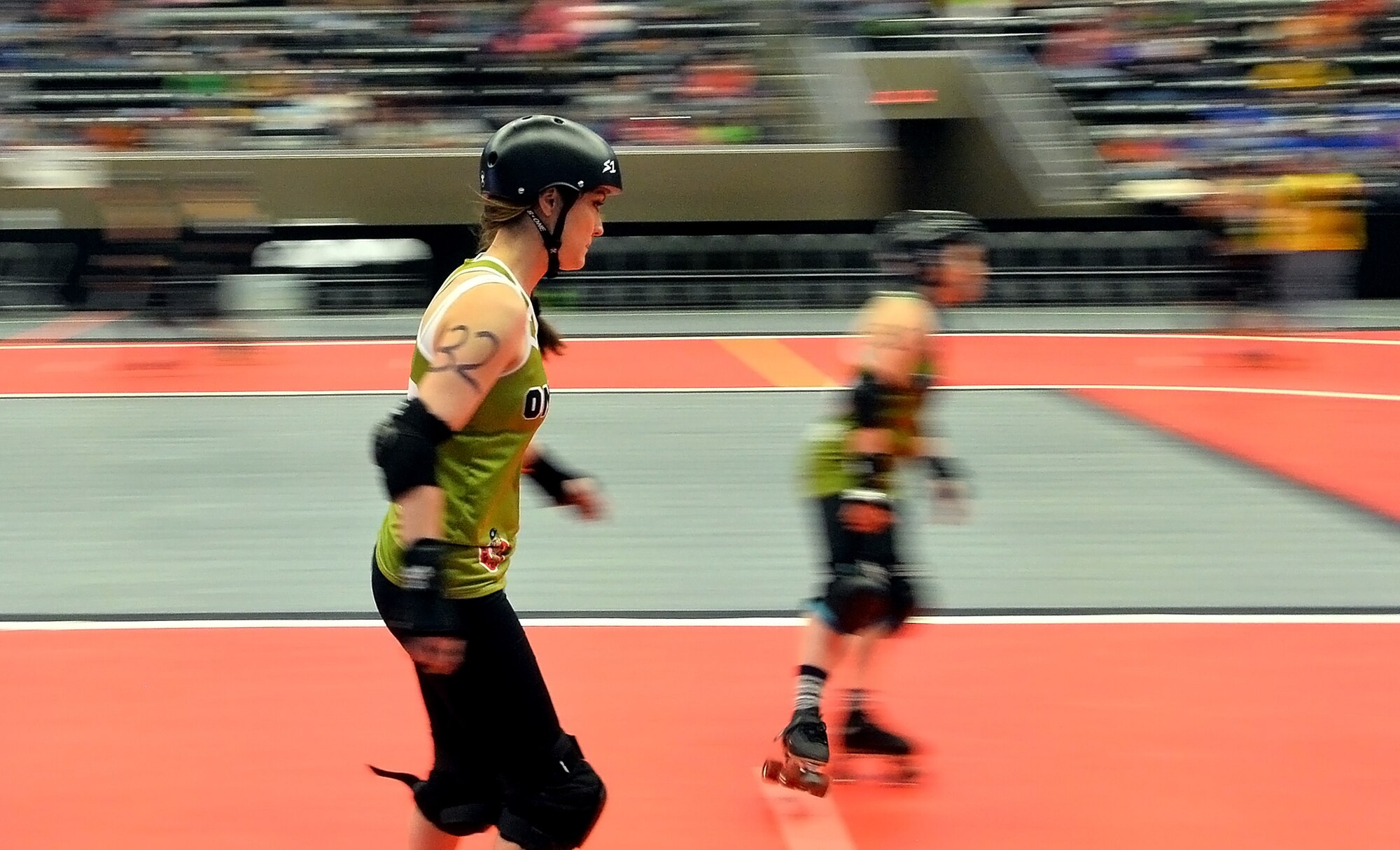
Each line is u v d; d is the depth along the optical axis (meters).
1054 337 46.81
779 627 17.89
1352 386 37.53
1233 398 35.94
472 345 8.31
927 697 15.27
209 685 15.55
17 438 31.31
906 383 12.83
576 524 23.58
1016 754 13.70
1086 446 30.11
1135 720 14.60
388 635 17.42
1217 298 46.31
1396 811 12.41
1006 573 20.61
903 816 12.30
